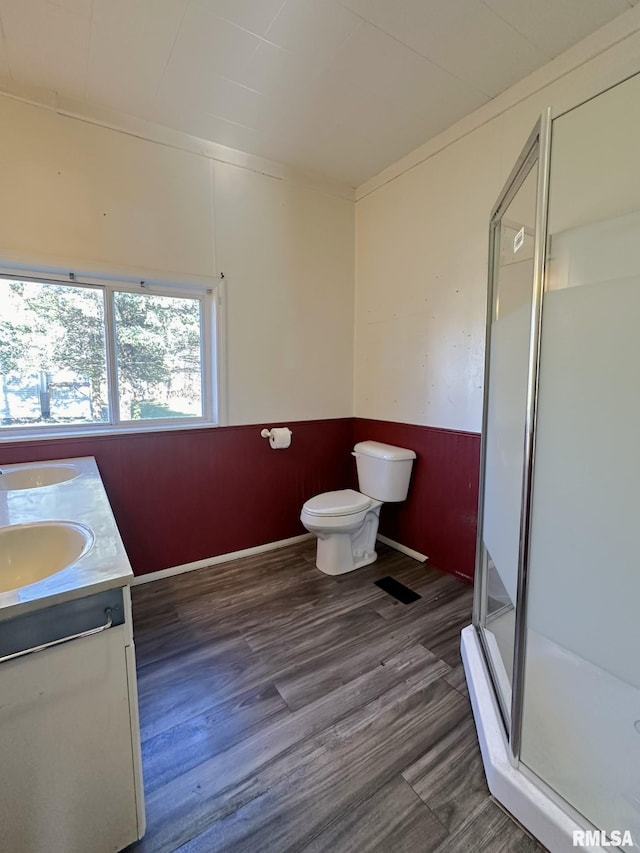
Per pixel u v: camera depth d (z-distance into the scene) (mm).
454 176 2277
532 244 1261
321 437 3039
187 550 2551
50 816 887
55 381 2158
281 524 2914
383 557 2754
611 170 1311
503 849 1039
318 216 2838
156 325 2402
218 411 2582
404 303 2680
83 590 852
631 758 1158
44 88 1896
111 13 1478
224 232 2471
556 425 1075
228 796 1164
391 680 1619
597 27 1580
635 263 1398
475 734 1371
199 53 1687
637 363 920
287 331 2791
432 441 2562
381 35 1602
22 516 1295
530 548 1148
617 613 987
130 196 2164
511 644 1358
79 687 883
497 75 1850
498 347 1556
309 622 2004
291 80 1858
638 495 938
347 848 1042
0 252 1885
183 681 1610
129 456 2314
